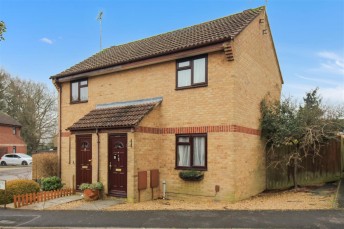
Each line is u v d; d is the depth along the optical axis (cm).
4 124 4456
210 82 1207
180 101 1278
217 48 1166
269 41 1570
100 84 1548
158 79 1348
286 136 1360
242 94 1223
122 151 1242
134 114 1273
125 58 1471
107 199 1238
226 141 1155
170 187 1275
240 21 1366
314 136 1338
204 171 1198
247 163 1249
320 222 813
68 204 1149
